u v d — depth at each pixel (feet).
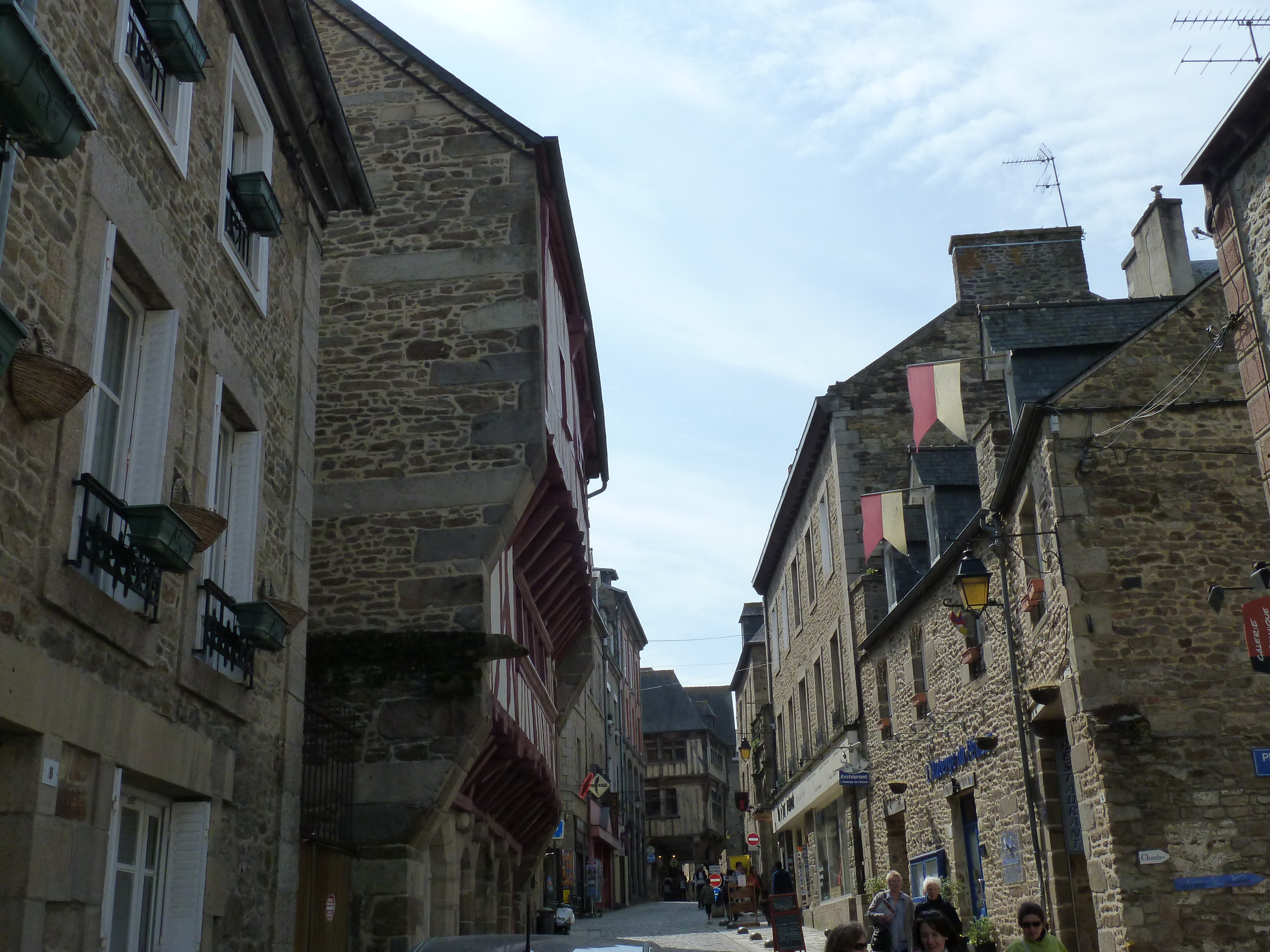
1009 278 77.82
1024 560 40.98
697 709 205.67
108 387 20.81
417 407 40.42
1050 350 47.42
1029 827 41.63
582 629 63.10
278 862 26.48
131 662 19.71
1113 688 35.22
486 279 41.81
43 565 16.78
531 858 58.90
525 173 43.06
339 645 37.40
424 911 36.99
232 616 24.61
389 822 35.70
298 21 27.81
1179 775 34.53
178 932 21.80
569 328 52.60
